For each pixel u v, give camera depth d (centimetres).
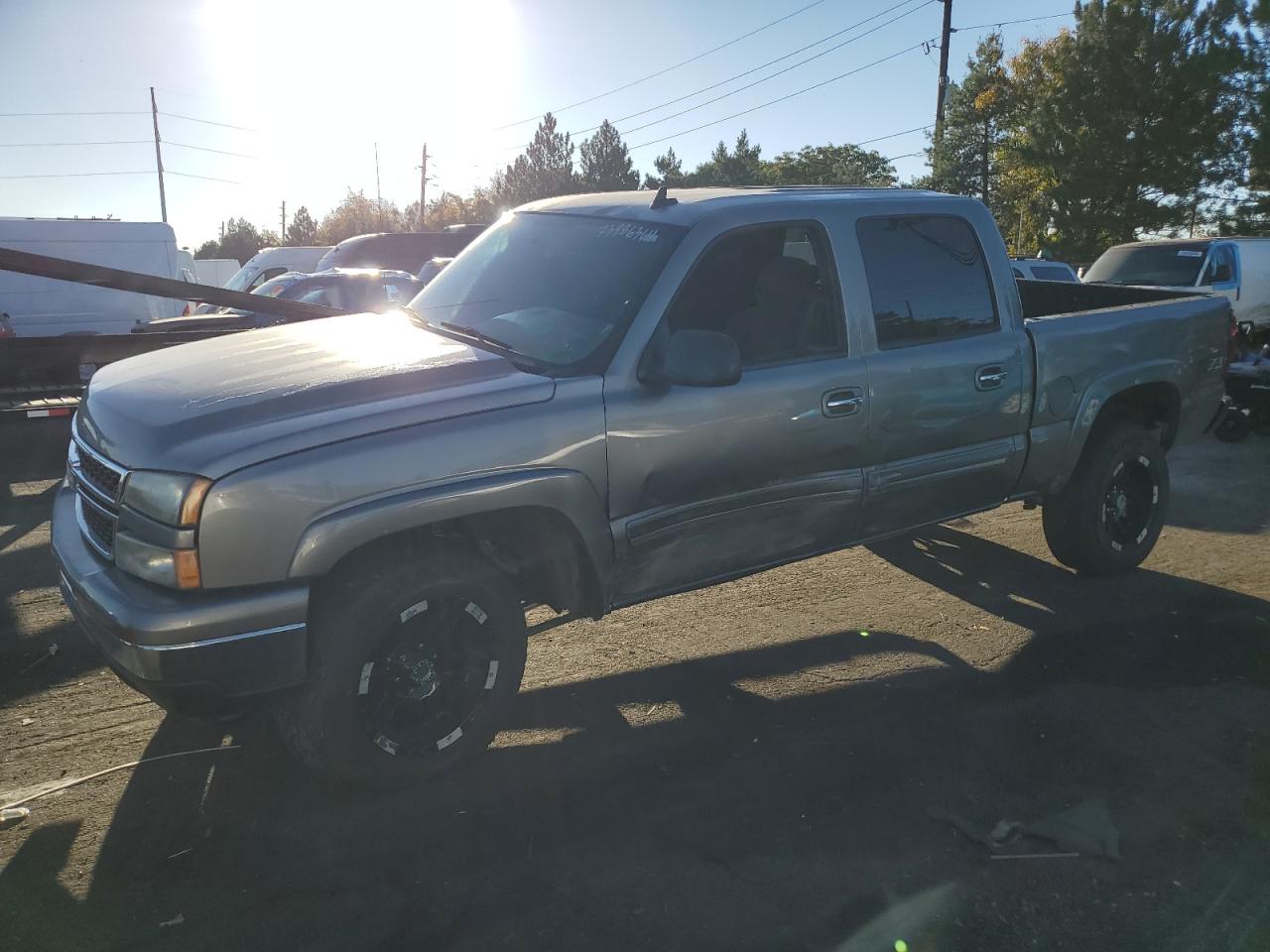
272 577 298
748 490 394
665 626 491
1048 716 404
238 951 264
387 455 312
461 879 296
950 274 456
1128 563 560
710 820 328
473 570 337
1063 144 3253
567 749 372
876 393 420
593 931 274
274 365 353
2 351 777
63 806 329
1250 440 992
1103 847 316
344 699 317
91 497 331
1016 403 473
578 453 347
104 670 431
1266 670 449
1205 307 568
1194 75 2936
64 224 1375
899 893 292
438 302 438
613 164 6731
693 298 384
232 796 337
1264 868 309
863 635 483
